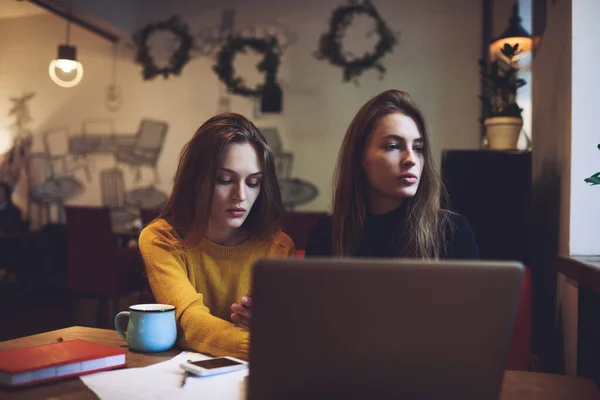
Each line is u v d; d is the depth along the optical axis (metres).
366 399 0.75
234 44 5.81
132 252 4.38
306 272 0.72
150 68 6.14
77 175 6.48
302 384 0.75
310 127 5.69
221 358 1.14
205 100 6.05
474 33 5.23
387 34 5.38
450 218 1.46
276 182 1.49
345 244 1.43
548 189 2.42
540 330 2.63
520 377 1.10
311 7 5.70
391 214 1.44
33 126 6.62
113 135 6.36
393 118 1.35
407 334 0.73
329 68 5.64
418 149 1.38
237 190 1.38
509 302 0.73
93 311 4.93
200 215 1.38
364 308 0.73
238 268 1.48
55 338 1.35
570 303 2.01
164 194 6.19
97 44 6.39
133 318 1.24
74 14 5.59
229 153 1.37
